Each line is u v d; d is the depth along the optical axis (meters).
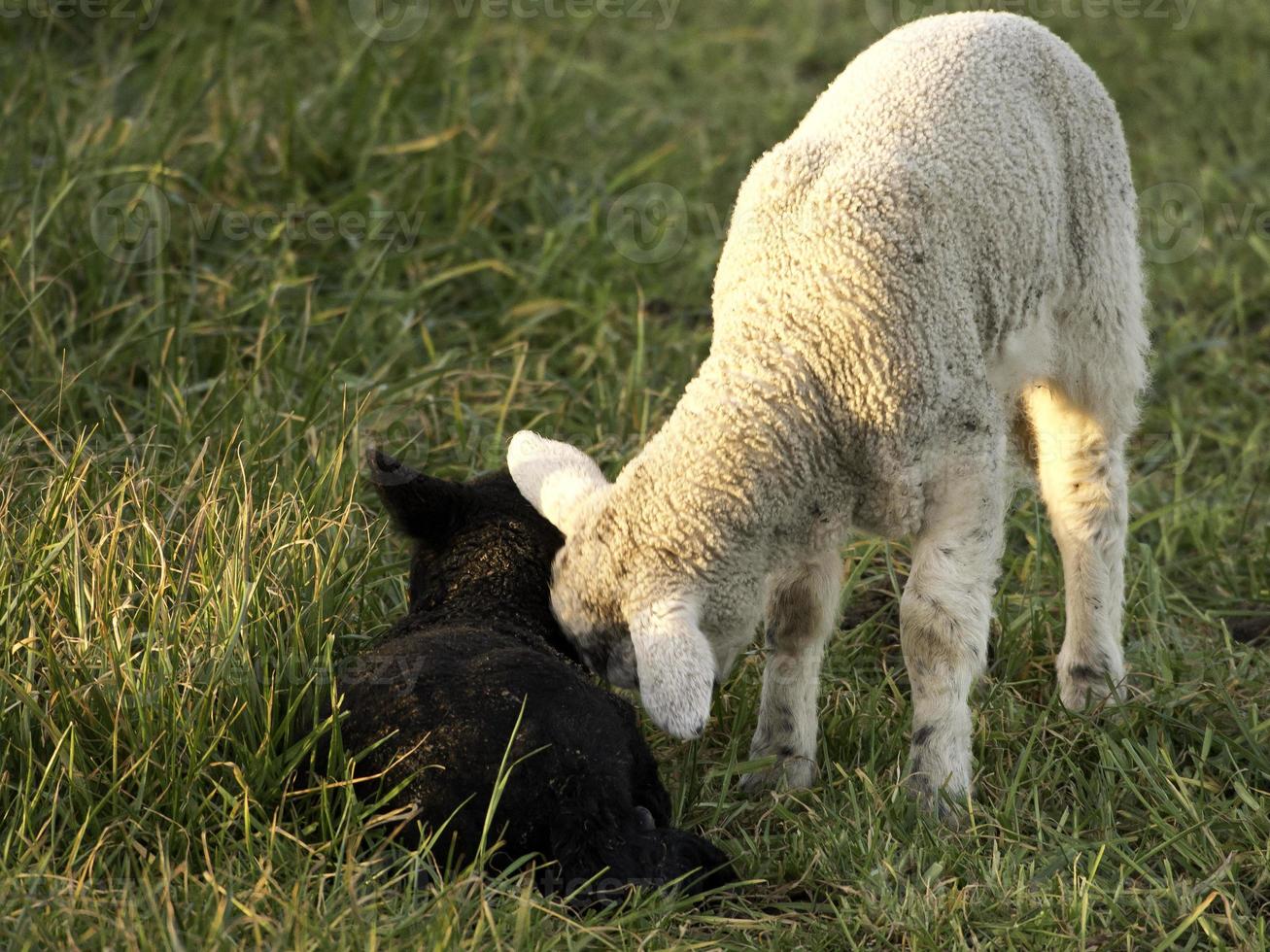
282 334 7.33
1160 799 5.40
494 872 4.70
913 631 5.30
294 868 4.62
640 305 8.36
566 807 4.67
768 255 5.20
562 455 5.37
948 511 5.25
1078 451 6.02
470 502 5.54
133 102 9.42
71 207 8.05
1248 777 5.67
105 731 4.98
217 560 5.47
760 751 5.72
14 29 10.20
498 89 10.38
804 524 5.18
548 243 8.90
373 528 6.11
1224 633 6.49
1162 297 9.81
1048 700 6.30
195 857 4.76
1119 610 6.18
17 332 7.41
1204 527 7.45
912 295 5.06
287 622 5.37
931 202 5.14
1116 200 5.84
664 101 11.84
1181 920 4.80
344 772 4.79
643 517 4.95
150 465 6.23
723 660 5.20
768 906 4.98
